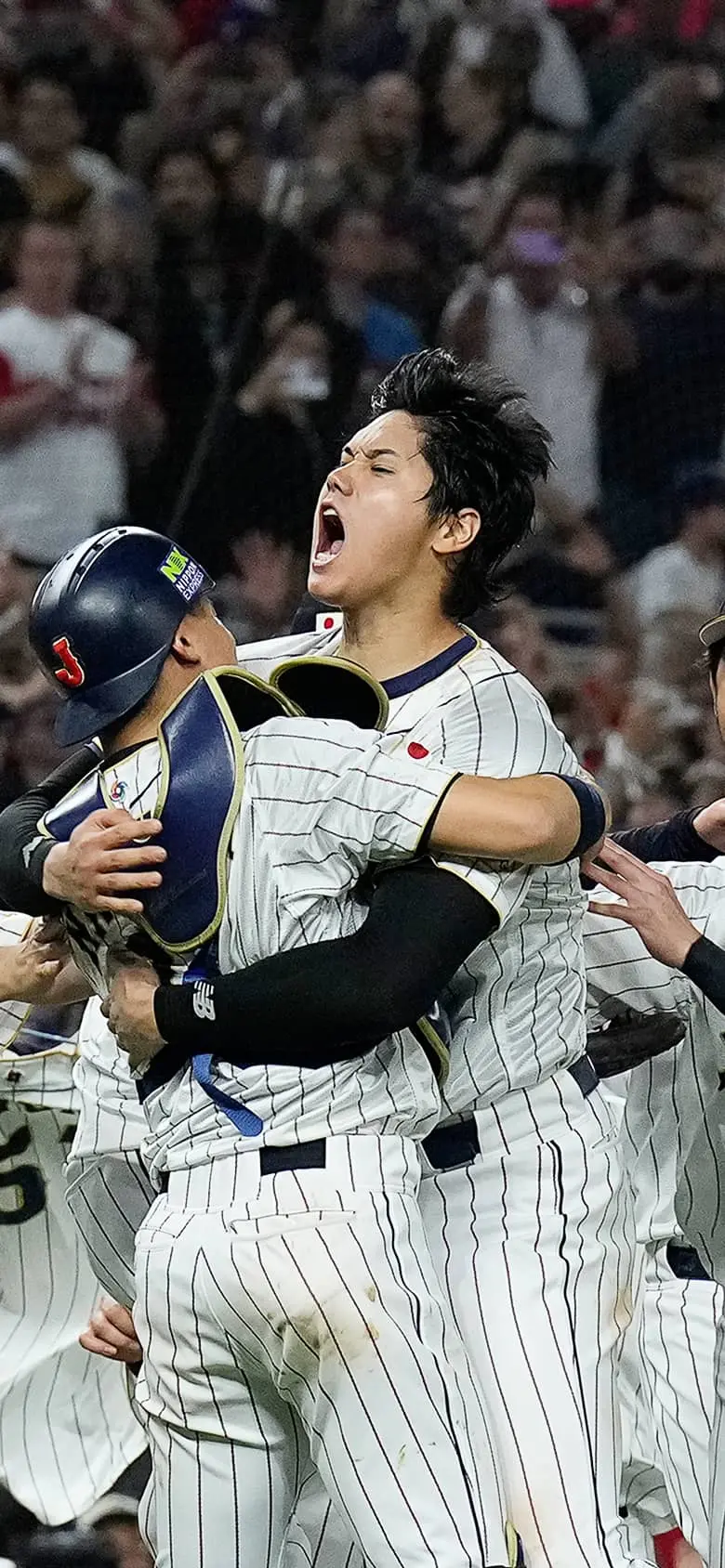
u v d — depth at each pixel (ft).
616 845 7.86
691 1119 8.41
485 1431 6.40
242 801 6.27
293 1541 7.36
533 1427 6.71
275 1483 6.49
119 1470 9.46
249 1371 6.34
